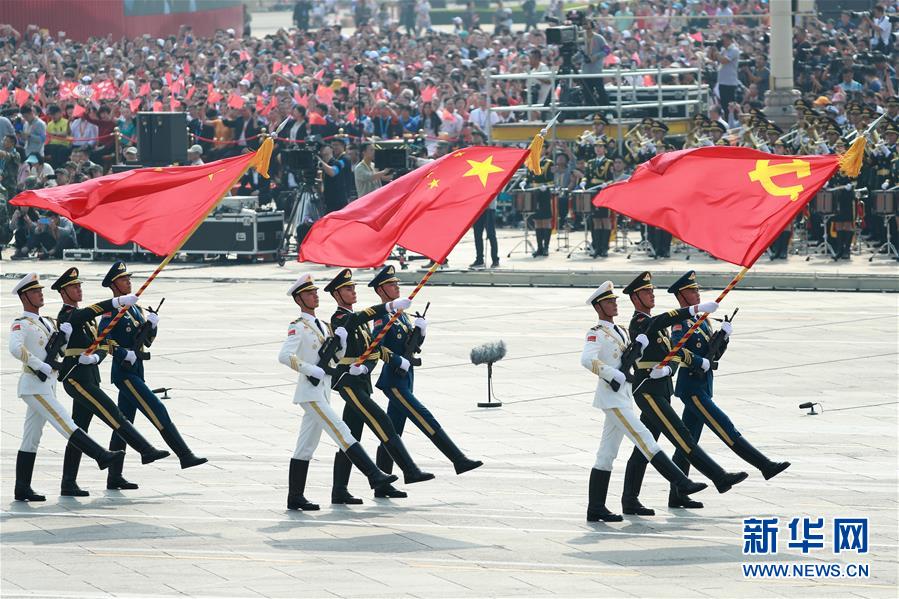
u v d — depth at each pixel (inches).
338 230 1061.1
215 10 4975.4
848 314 1699.1
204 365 1492.4
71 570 876.6
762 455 985.5
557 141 2308.1
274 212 2175.2
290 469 1012.5
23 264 2199.8
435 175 1073.5
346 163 2178.9
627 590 822.5
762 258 2026.3
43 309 1823.3
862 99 2598.4
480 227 2016.5
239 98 2630.4
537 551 902.4
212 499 1040.8
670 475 967.6
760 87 2837.1
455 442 1183.6
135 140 2625.5
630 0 3949.3
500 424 1236.5
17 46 4045.3
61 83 3225.9
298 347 1016.9
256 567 876.6
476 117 2623.0
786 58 2393.0
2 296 1932.8
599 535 936.9
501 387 1370.6
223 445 1192.8
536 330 1640.0
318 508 1010.7
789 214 988.6
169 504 1029.2
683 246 2171.5
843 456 1114.1
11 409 1327.5
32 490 1056.2
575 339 1587.1
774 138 2087.8
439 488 1059.9
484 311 1765.5
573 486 1058.7
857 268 1920.5
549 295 1873.8
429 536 940.0
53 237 2249.0
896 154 1955.0
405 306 1031.6
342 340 1013.8
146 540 940.0
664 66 3137.3
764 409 1263.5
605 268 1978.3
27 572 873.5
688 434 983.0
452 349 1544.0
